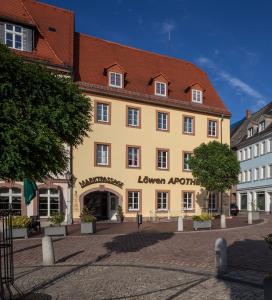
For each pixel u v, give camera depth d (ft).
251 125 194.29
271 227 80.89
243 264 39.04
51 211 99.91
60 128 26.61
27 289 31.53
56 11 120.98
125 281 33.19
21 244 60.90
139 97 116.98
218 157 106.22
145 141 118.01
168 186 121.08
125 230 82.02
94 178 108.47
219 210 130.72
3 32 96.17
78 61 114.52
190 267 38.34
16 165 23.81
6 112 23.06
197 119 128.47
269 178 171.83
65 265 41.47
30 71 24.94
